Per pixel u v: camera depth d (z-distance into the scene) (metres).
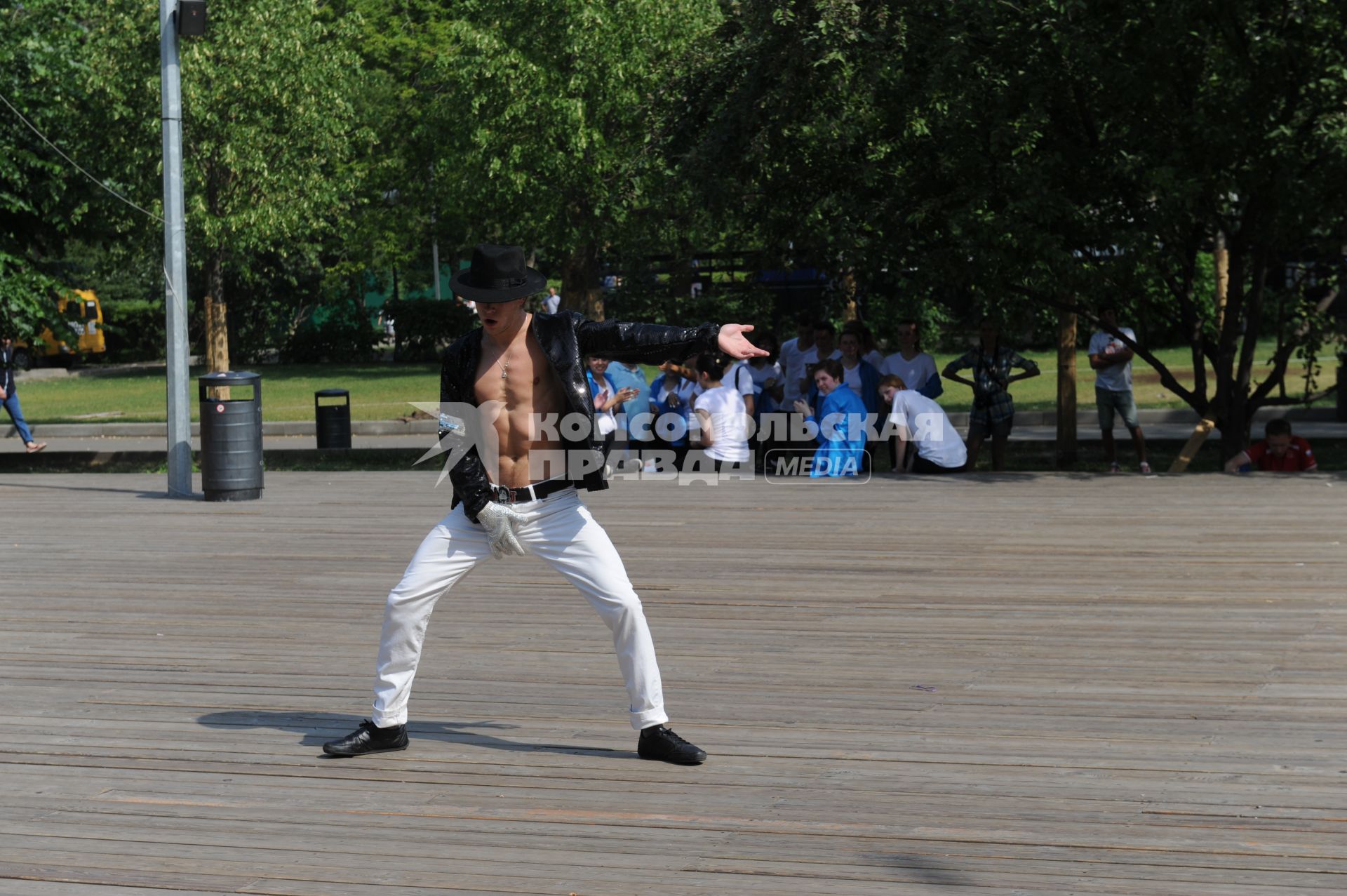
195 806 6.66
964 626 10.11
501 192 40.81
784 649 9.54
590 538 7.11
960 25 18.52
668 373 20.70
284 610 11.05
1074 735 7.50
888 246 20.05
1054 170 19.31
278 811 6.57
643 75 38.31
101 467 27.25
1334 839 5.96
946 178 19.83
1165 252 20.02
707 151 21.14
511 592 11.52
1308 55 17.94
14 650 9.83
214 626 10.52
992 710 8.00
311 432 31.67
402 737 7.45
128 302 63.56
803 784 6.80
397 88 55.34
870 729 7.68
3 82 26.19
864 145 20.78
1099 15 18.39
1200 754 7.13
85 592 11.84
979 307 20.47
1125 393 20.88
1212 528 13.94
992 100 18.75
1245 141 18.20
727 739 7.55
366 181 54.59
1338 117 17.44
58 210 27.48
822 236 21.12
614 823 6.34
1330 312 22.31
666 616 10.57
